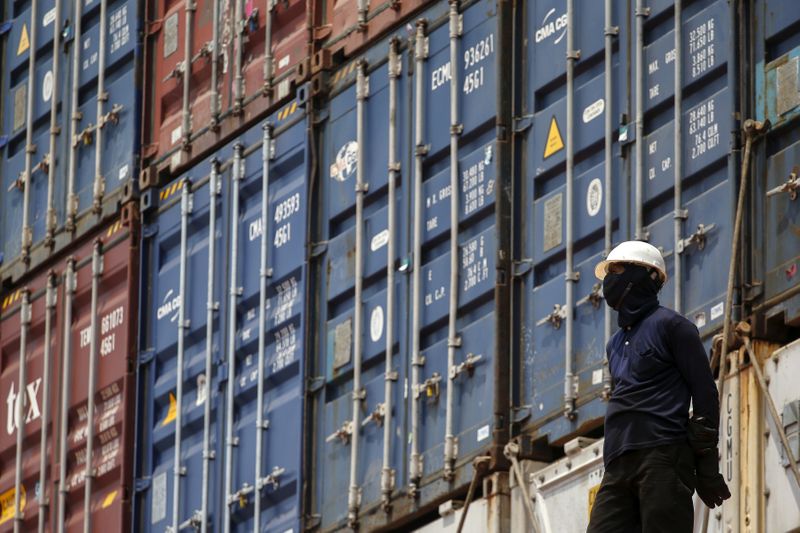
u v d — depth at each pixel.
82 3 33.88
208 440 29.05
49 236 33.31
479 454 24.39
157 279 31.03
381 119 27.28
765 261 21.47
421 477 25.34
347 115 27.94
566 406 23.30
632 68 23.36
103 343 31.53
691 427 18.31
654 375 18.55
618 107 23.45
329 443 27.08
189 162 30.91
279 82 29.28
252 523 28.09
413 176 26.50
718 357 21.36
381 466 26.06
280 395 28.06
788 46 21.72
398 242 26.53
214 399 29.22
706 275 21.95
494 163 25.05
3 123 35.31
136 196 31.58
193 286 30.17
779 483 20.62
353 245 27.34
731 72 21.98
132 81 32.19
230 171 29.92
